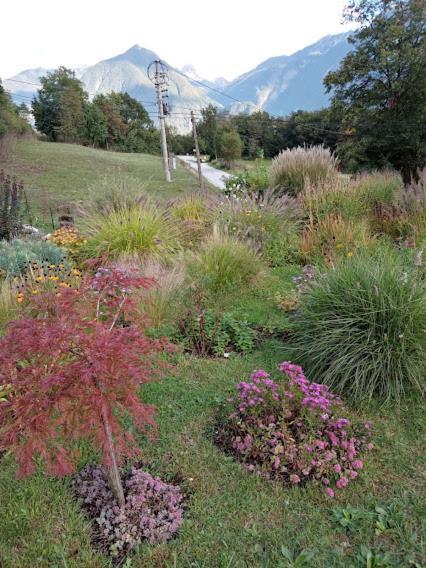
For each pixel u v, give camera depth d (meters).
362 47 17.69
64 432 1.83
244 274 5.32
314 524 2.09
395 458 2.52
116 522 2.05
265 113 51.97
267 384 2.69
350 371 3.04
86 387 1.71
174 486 2.29
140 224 6.04
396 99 17.53
